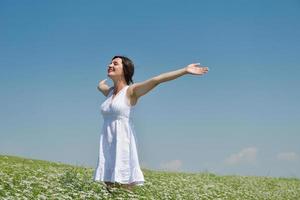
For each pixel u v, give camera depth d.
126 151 5.83
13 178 6.68
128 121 5.90
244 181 14.42
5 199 5.10
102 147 5.94
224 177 15.30
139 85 5.76
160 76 5.59
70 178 7.00
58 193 5.82
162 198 7.11
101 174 5.85
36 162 12.88
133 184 5.99
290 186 14.25
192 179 12.62
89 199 5.81
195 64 5.47
